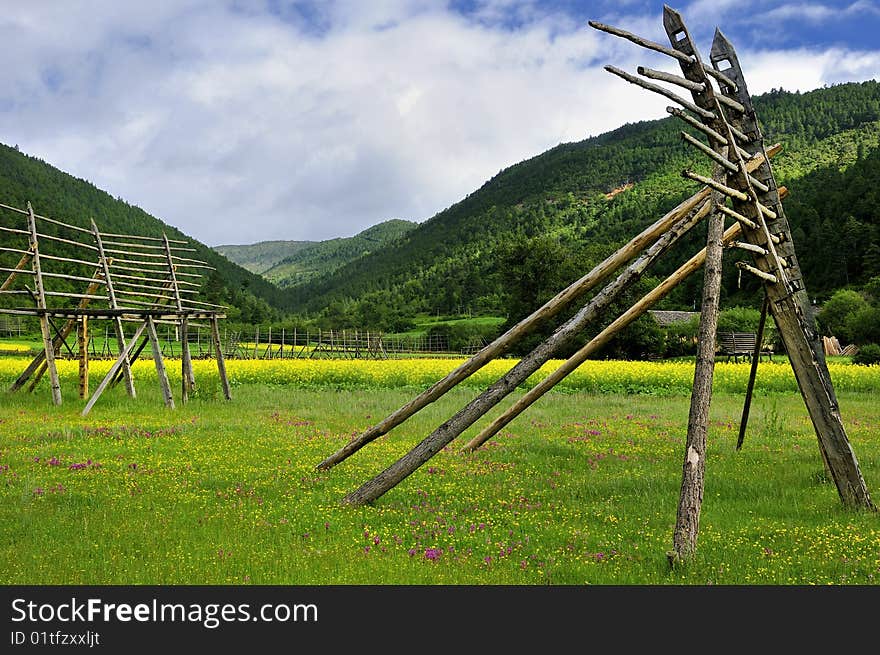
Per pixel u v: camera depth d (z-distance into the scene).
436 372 30.12
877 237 98.12
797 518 8.17
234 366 31.70
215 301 93.88
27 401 19.39
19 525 7.31
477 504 8.80
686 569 6.26
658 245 9.02
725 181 8.86
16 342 56.91
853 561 6.55
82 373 20.00
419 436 14.42
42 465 10.63
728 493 9.48
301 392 24.45
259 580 5.91
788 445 13.84
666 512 8.37
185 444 12.84
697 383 7.45
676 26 8.55
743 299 97.25
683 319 78.12
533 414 19.05
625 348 54.09
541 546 6.95
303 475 10.19
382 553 6.73
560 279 63.69
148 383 25.12
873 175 111.69
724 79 9.01
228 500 8.67
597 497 9.32
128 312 18.92
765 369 30.19
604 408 20.67
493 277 155.88
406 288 199.00
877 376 27.72
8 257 61.66
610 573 6.21
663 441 14.31
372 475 10.31
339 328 121.06
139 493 8.93
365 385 27.75
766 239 8.84
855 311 63.84
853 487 8.69
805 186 135.00
